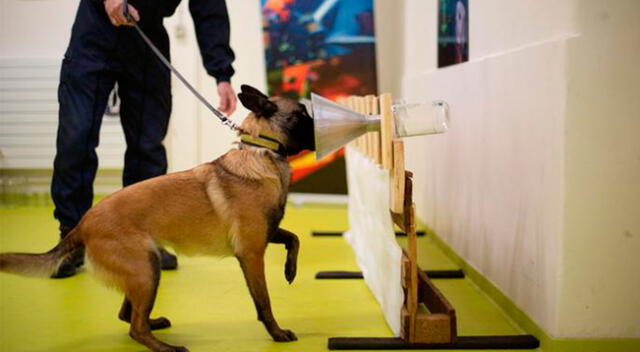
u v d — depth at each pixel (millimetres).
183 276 3861
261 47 6883
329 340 2715
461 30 4176
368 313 3180
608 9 2494
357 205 4340
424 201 5418
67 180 3836
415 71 5855
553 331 2611
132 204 2582
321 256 4445
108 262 2514
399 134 2797
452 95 4332
